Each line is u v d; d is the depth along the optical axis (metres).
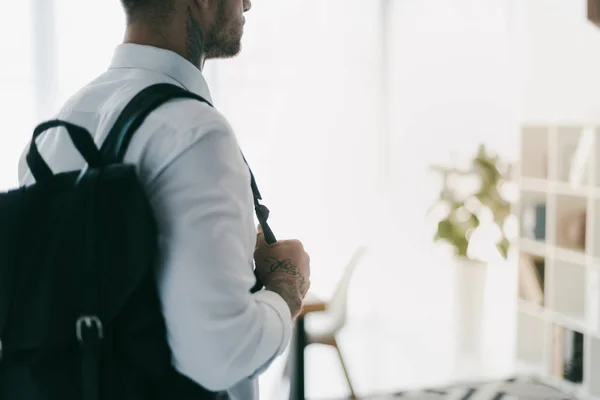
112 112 0.85
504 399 3.37
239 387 0.94
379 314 5.39
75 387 0.73
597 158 3.16
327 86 5.18
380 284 5.43
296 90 5.09
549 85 4.03
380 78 5.34
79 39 4.35
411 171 5.20
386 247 5.43
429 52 5.05
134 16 0.92
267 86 5.02
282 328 0.84
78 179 0.77
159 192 0.77
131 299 0.75
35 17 4.28
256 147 5.03
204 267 0.74
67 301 0.73
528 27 4.21
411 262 5.22
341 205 5.29
